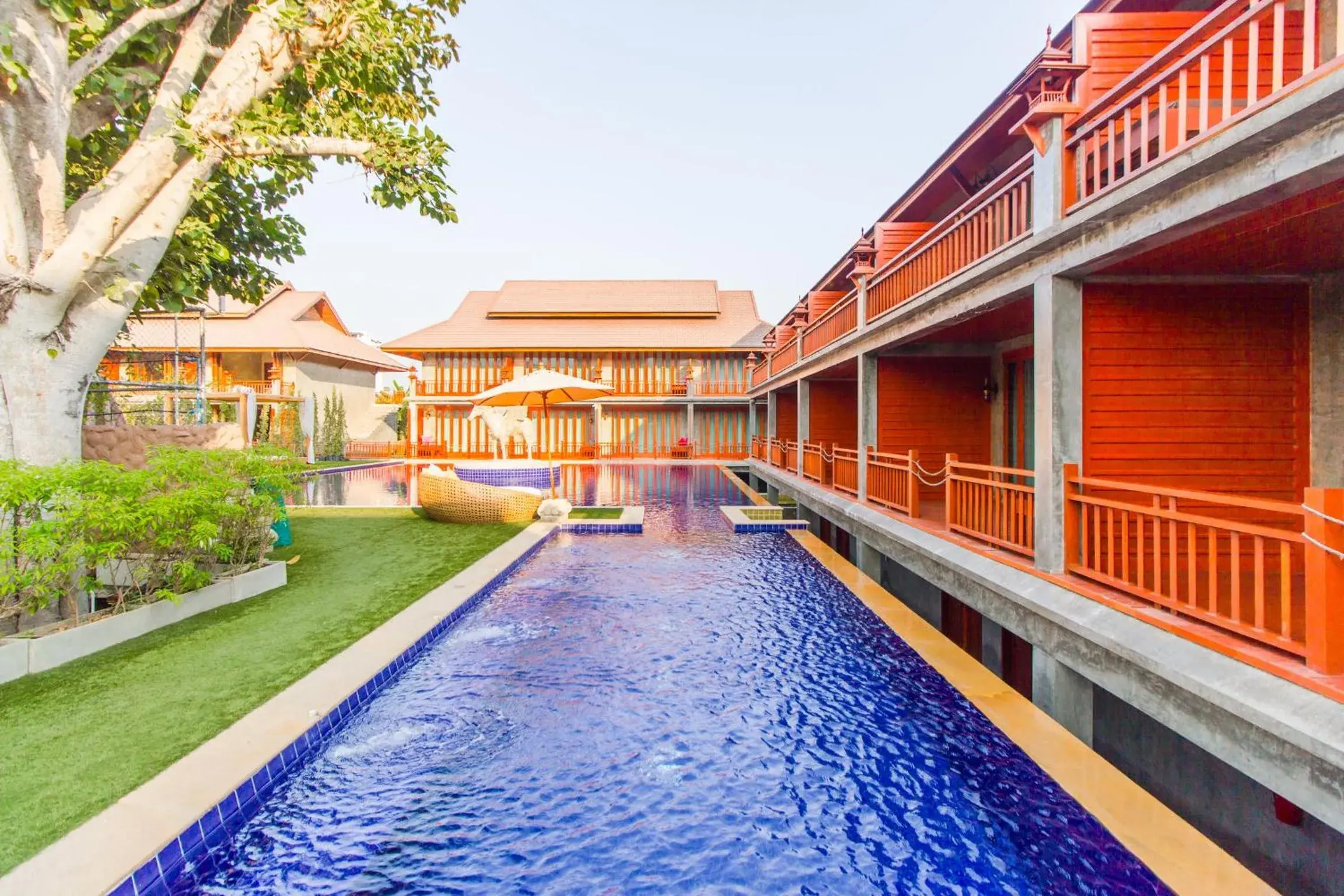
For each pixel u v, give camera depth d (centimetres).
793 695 451
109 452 777
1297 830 338
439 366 3005
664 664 505
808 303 1379
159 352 1423
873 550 856
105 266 546
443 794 329
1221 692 293
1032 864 282
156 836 262
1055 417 470
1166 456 491
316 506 1376
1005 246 512
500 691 452
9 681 418
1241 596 434
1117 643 362
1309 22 275
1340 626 264
